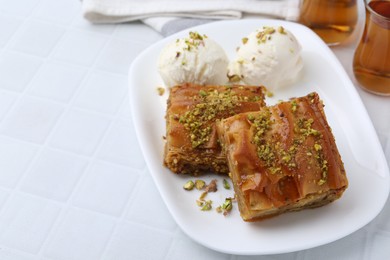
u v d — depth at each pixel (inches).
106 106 20.4
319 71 20.6
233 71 20.2
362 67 20.2
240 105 18.6
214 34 21.3
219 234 17.3
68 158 19.3
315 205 17.7
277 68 19.8
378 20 19.0
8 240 17.9
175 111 18.4
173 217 17.5
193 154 18.1
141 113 19.4
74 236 17.9
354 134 19.2
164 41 20.9
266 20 21.5
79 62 21.5
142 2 22.4
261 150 17.3
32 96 20.6
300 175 17.0
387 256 17.6
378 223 18.1
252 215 17.2
